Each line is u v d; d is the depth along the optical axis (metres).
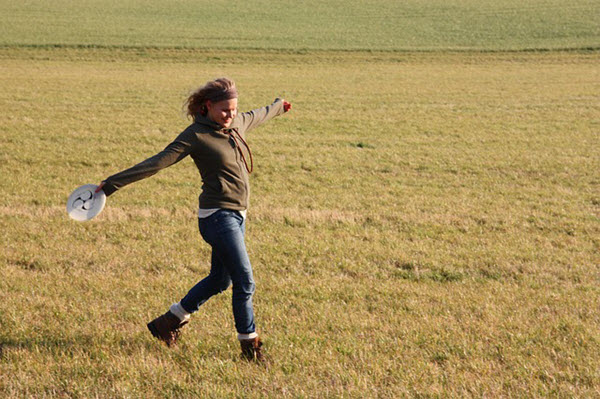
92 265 6.46
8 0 60.84
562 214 9.62
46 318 4.87
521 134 18.05
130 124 18.84
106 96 24.75
